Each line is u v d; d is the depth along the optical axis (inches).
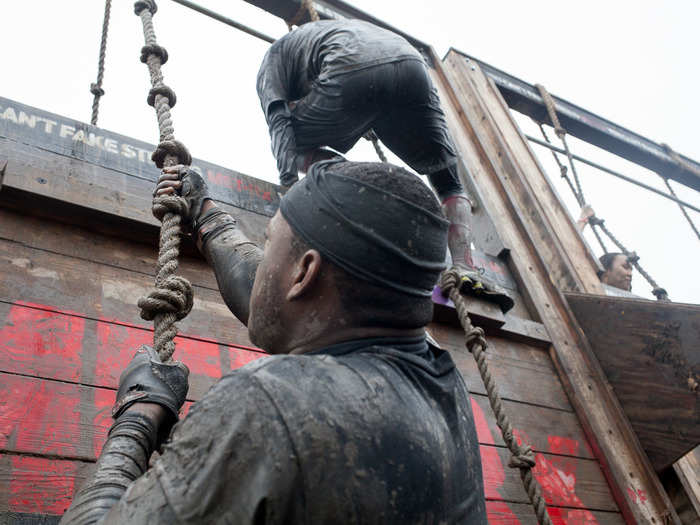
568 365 154.1
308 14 203.6
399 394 34.9
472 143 215.3
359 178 37.9
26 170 101.2
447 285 117.7
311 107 127.3
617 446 143.3
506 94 262.2
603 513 130.1
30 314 88.6
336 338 37.7
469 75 240.7
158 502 29.7
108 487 34.2
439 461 34.5
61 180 103.8
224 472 29.8
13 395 79.0
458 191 151.5
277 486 29.6
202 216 63.9
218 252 59.6
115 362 90.4
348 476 30.7
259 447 30.2
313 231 37.9
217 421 31.3
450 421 38.4
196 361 99.0
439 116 139.6
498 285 159.8
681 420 142.9
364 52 125.3
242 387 32.2
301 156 138.9
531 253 182.7
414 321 38.5
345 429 31.6
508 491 117.3
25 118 109.2
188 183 66.0
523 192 200.2
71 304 93.4
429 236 38.5
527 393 142.3
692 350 144.6
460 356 136.1
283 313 39.2
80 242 102.6
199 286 110.2
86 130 115.0
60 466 75.9
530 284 171.5
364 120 130.2
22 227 98.6
